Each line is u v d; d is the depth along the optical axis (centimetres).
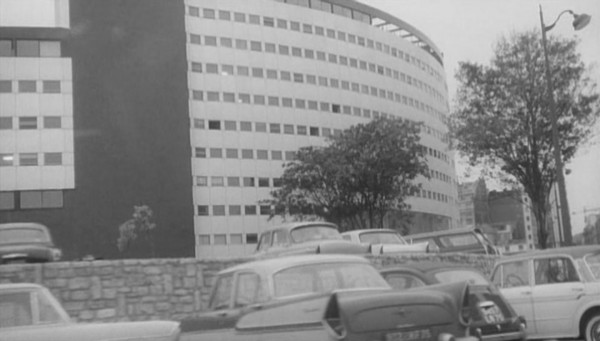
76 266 1214
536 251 1198
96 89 6238
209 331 764
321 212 5950
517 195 3453
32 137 6028
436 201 8981
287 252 1539
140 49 6456
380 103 8431
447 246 2316
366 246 1587
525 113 3241
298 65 7725
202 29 7194
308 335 592
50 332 602
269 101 7475
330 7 8181
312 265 740
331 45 8044
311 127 7700
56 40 6219
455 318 620
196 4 7194
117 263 1255
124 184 6200
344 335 563
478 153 3272
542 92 3172
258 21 7538
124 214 6153
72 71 6194
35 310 639
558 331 1118
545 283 1143
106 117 6234
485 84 3303
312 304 604
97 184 6109
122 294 1248
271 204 6231
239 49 7375
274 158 7394
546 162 3234
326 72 7931
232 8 7388
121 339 602
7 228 1617
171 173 6391
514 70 3269
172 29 6619
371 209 5891
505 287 1187
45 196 6000
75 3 6300
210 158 7025
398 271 951
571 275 1127
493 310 920
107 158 6178
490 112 3316
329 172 5725
